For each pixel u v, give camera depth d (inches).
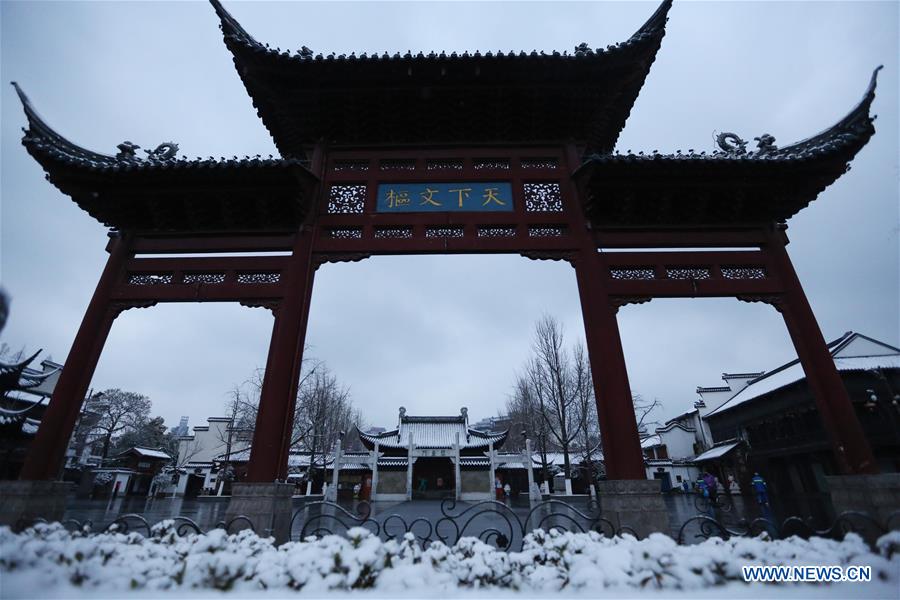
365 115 431.5
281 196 392.2
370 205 411.5
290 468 1744.6
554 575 184.9
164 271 388.8
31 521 295.1
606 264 389.1
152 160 393.7
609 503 311.0
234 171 372.2
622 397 336.2
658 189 391.2
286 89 415.8
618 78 415.2
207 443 2026.3
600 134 466.6
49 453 319.3
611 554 192.2
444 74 402.6
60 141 380.8
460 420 1930.4
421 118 434.9
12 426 697.0
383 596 166.4
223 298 372.5
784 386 1225.4
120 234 404.2
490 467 1619.1
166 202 396.5
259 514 294.8
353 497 1646.2
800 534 314.0
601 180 386.0
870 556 197.3
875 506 296.5
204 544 202.1
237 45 393.4
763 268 393.7
